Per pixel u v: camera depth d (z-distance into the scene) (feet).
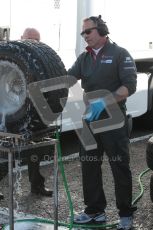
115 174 16.17
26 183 20.63
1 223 16.58
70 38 23.89
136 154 25.75
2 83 13.29
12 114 13.10
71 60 23.86
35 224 16.63
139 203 18.83
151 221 17.28
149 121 31.60
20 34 21.94
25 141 12.84
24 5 22.03
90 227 16.67
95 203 16.78
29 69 12.78
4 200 18.78
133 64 15.72
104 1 25.45
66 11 23.67
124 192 16.20
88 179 16.66
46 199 19.06
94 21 15.60
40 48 13.35
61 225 16.66
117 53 15.62
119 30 27.09
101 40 15.69
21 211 17.80
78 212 17.83
